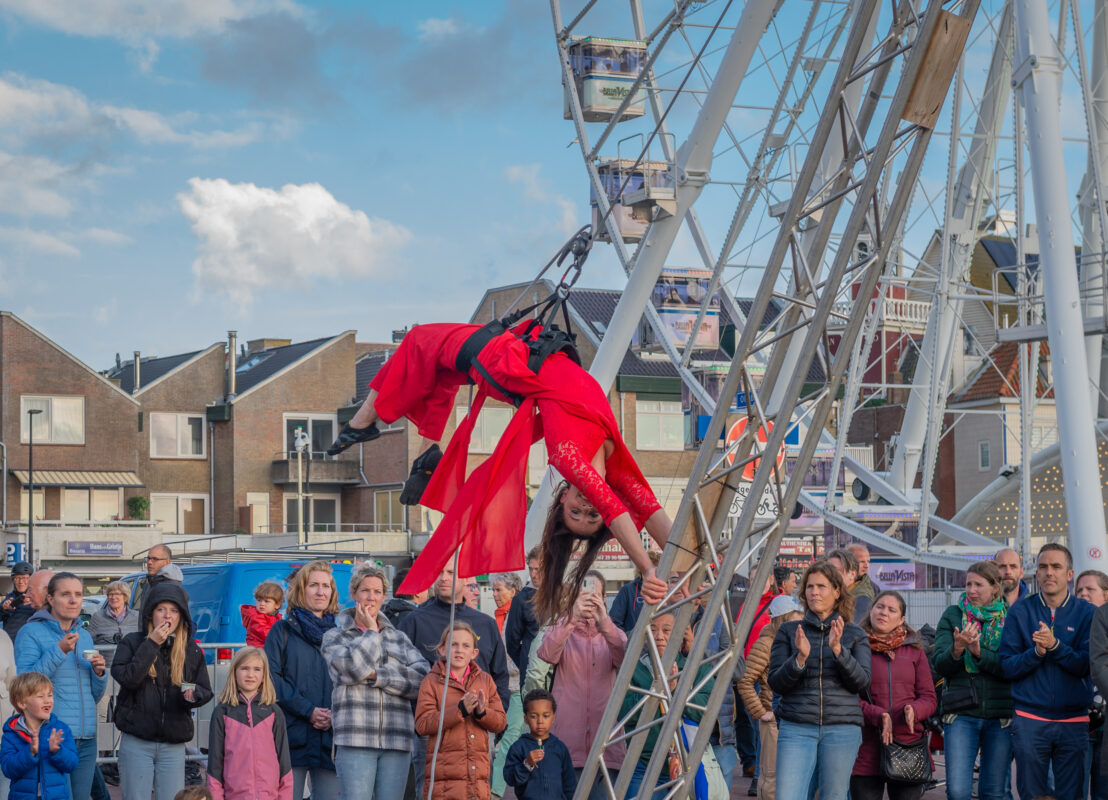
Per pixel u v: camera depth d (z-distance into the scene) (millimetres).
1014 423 48094
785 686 8875
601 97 25641
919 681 9445
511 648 11242
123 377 70688
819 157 7605
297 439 56375
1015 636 9367
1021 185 22078
